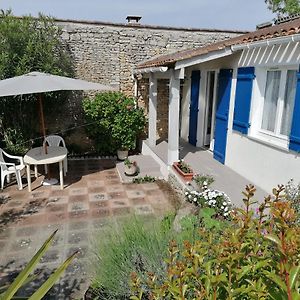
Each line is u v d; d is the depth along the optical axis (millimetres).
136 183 7605
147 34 10070
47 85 6000
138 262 2729
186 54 6684
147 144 9609
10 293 1834
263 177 5664
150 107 9164
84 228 5246
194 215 3781
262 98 5863
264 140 5578
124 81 10234
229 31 10719
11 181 7703
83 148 10266
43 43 8297
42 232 5109
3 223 5441
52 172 8422
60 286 3650
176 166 6938
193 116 9102
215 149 7738
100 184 7551
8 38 7855
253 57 5738
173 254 1883
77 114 10000
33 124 9133
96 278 2883
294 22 5816
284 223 1323
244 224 1734
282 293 1324
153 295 1702
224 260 1500
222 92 7125
